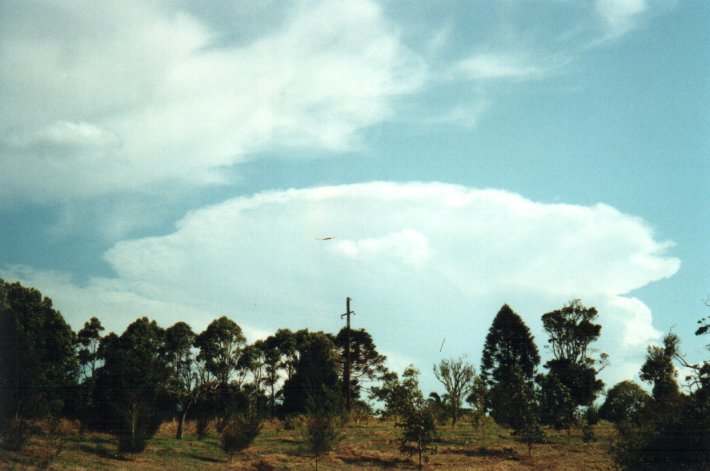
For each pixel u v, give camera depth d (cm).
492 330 8894
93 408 4403
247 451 4241
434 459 4347
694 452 3166
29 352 3594
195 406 4844
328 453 4103
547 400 5606
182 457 3834
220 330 5666
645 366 6378
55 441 3353
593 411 6875
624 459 3291
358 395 8412
